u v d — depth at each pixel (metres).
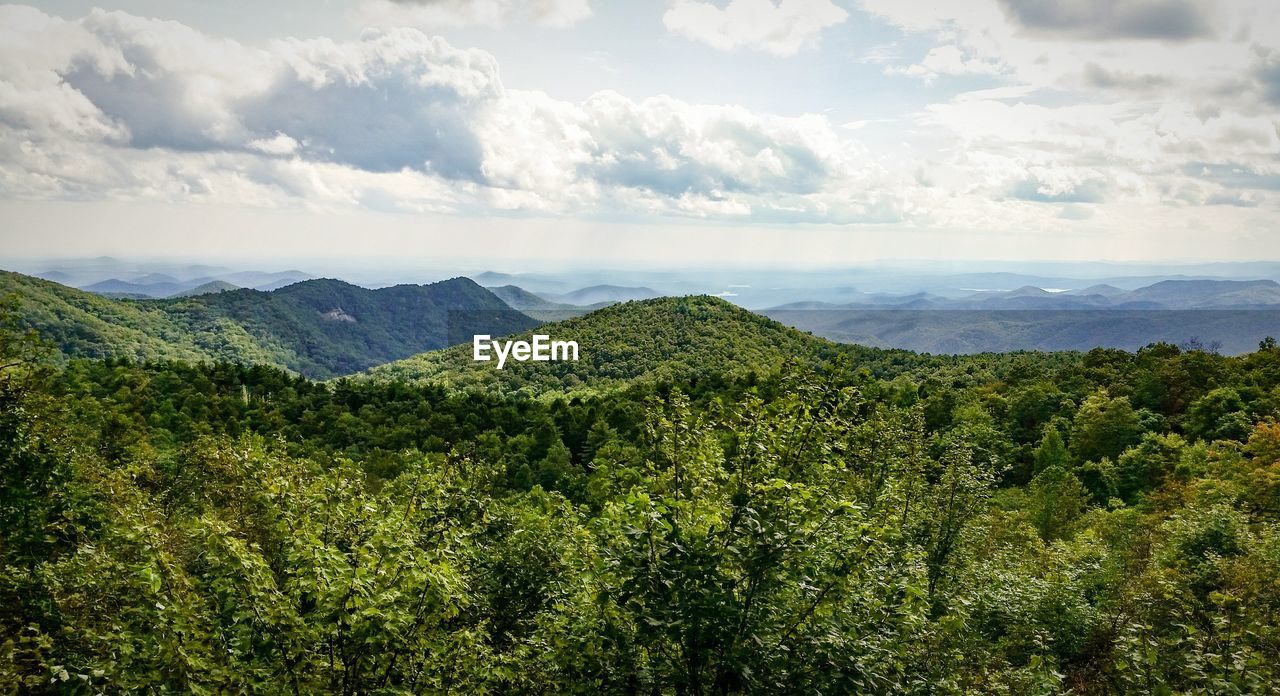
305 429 86.19
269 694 7.62
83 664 7.87
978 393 84.12
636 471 10.13
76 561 10.42
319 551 7.91
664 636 7.91
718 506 8.75
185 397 85.31
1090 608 17.88
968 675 12.93
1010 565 21.30
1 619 9.66
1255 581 17.23
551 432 80.56
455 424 89.00
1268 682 8.94
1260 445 41.12
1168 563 23.48
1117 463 53.56
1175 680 10.41
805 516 8.43
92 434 42.34
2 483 14.80
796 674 7.80
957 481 21.27
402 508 11.33
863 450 16.73
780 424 9.63
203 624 7.69
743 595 8.14
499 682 10.23
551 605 12.45
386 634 7.98
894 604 9.38
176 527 10.27
